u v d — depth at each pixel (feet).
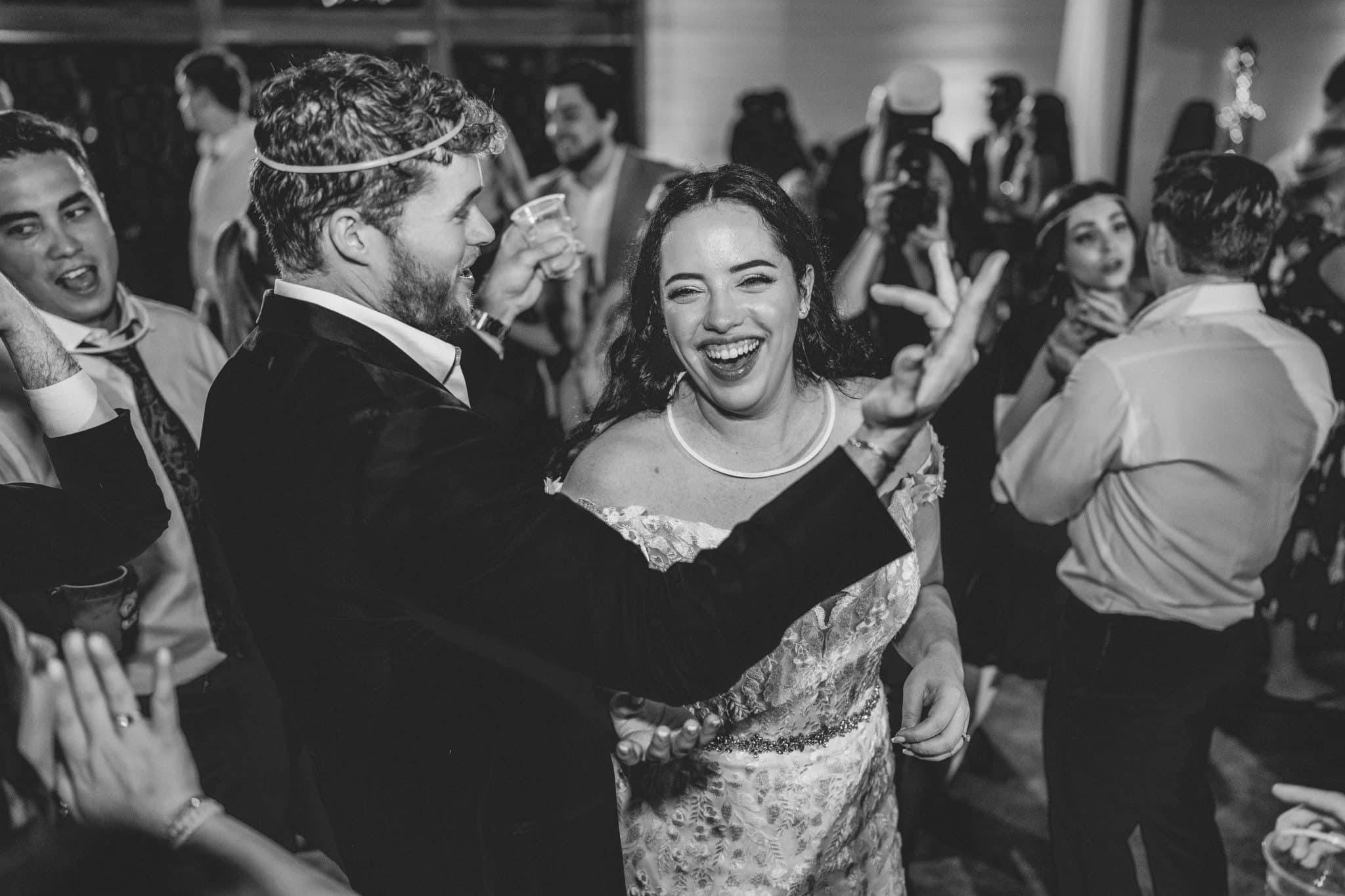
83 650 2.58
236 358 3.81
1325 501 10.18
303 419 3.51
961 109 23.63
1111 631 6.30
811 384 5.14
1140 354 5.96
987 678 8.96
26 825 2.68
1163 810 6.30
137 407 6.28
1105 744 6.36
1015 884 8.14
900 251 8.82
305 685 3.73
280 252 3.75
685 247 4.41
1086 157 23.12
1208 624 6.13
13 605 4.68
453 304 3.87
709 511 4.98
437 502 3.27
